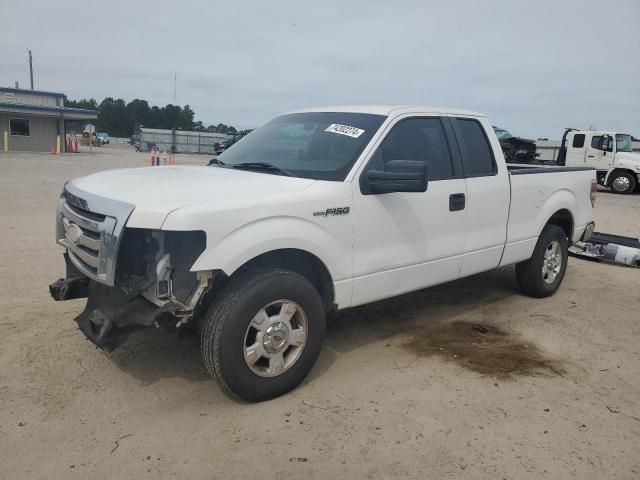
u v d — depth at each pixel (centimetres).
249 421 335
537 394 382
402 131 441
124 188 351
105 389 369
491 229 511
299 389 377
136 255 342
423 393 377
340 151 414
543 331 507
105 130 11906
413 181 374
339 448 310
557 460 306
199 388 375
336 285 388
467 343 471
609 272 747
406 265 434
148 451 303
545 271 604
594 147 2214
